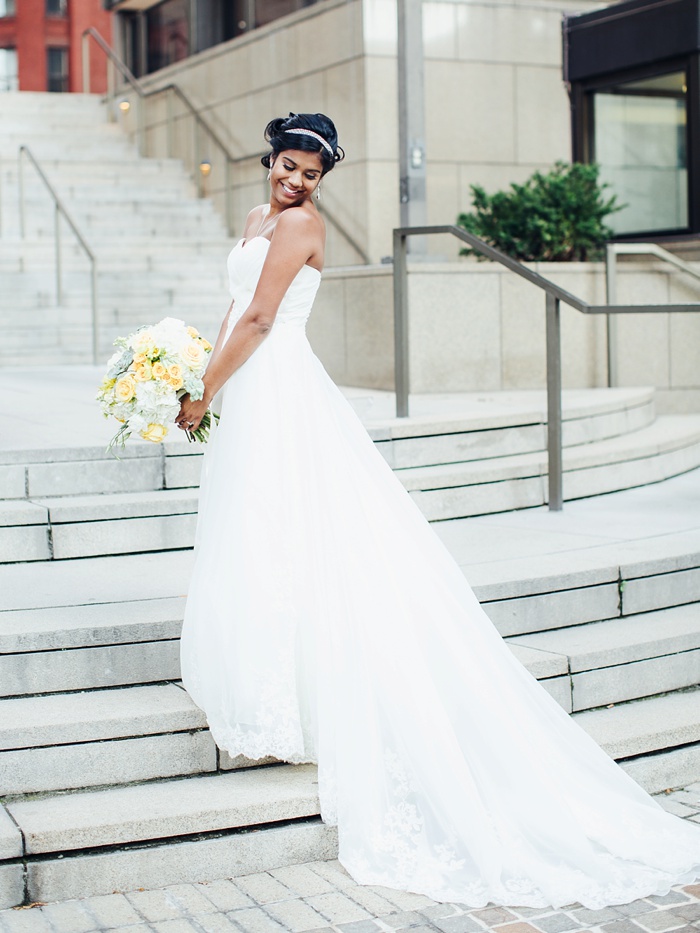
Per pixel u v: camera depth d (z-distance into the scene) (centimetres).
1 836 313
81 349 1095
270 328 345
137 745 349
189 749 354
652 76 1053
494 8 1209
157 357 337
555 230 916
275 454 341
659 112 1059
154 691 371
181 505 489
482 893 319
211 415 362
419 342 822
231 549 337
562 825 335
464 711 345
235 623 334
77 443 520
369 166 1161
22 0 3038
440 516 560
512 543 504
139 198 1447
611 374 891
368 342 852
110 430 573
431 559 361
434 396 802
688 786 399
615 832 343
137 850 324
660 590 473
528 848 335
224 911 311
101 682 372
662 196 1066
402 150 847
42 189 1405
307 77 1244
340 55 1187
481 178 1221
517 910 314
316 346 913
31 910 311
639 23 1048
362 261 1177
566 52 1112
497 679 354
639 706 422
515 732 345
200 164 1466
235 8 1397
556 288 563
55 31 3053
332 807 338
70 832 318
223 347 347
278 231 341
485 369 848
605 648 420
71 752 343
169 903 316
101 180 1466
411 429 589
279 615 334
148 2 1612
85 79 1886
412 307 818
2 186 1402
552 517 570
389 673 336
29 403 703
